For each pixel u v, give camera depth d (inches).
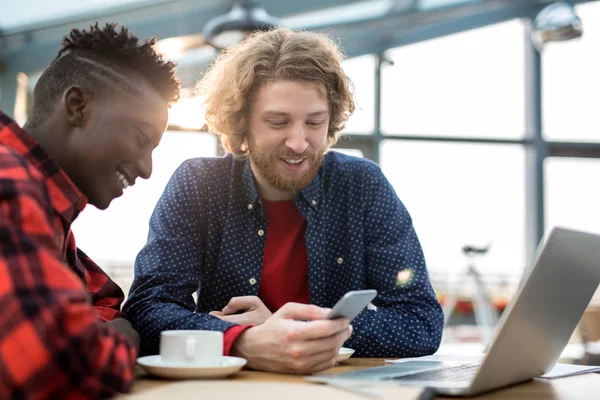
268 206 56.9
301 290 56.0
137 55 34.1
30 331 23.0
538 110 233.8
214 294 55.6
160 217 53.6
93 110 32.6
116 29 34.6
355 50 219.8
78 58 32.9
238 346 38.0
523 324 30.2
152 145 34.9
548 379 38.4
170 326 42.0
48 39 180.7
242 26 149.0
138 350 36.2
